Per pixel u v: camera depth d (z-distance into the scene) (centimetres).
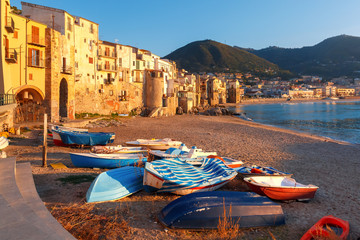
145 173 1106
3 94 2419
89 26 4775
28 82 3116
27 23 3077
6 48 2795
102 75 5225
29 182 865
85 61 4694
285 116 8850
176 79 8669
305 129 5150
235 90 17888
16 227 461
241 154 2311
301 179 1582
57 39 3484
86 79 4738
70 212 862
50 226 537
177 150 1778
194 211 822
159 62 7594
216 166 1380
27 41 3083
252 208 878
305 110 12038
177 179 1127
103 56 5222
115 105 5597
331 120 7200
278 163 2000
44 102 3344
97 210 919
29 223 486
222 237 784
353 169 1873
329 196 1277
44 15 3850
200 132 3847
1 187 718
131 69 6088
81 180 1238
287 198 1141
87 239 707
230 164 1608
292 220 964
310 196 1179
